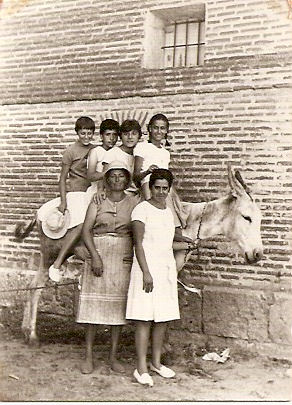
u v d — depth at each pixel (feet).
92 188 18.33
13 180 21.83
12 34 22.08
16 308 20.89
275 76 18.30
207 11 19.27
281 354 17.70
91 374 16.60
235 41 18.86
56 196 21.11
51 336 19.60
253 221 18.29
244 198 18.44
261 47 18.52
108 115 20.39
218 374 16.87
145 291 15.65
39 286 18.84
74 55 21.06
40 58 21.61
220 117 18.92
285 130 18.15
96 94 20.61
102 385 15.98
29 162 21.62
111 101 20.38
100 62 20.63
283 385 16.30
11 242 21.56
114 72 20.40
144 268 15.64
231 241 18.51
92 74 20.72
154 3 19.94
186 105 19.35
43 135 21.44
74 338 19.45
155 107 19.75
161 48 20.54
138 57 20.06
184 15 20.11
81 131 18.56
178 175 19.34
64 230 18.21
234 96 18.76
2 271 21.33
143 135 19.76
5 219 21.77
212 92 19.04
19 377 16.49
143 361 16.07
